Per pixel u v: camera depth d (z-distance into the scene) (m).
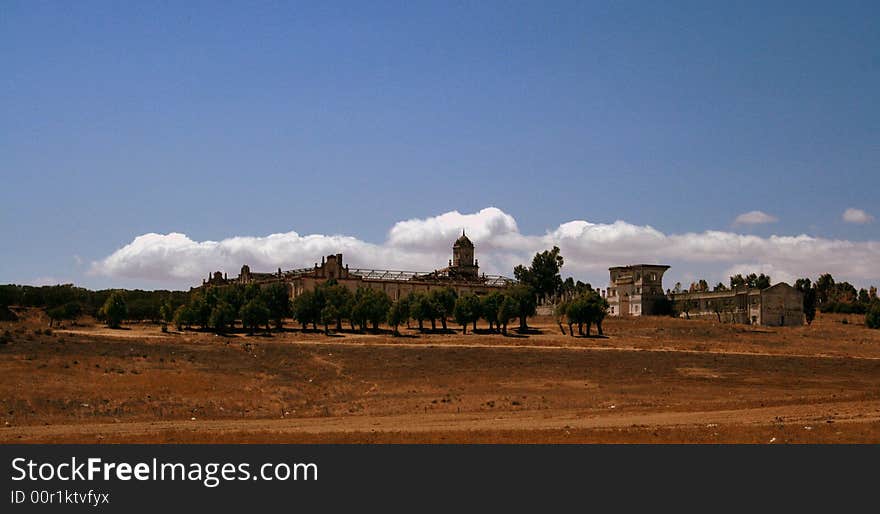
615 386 122.56
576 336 181.25
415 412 99.25
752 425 76.12
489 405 105.38
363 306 184.25
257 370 128.50
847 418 81.25
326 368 134.75
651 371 134.50
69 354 124.12
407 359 142.25
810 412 87.25
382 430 76.62
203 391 109.94
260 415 97.44
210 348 143.12
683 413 90.31
